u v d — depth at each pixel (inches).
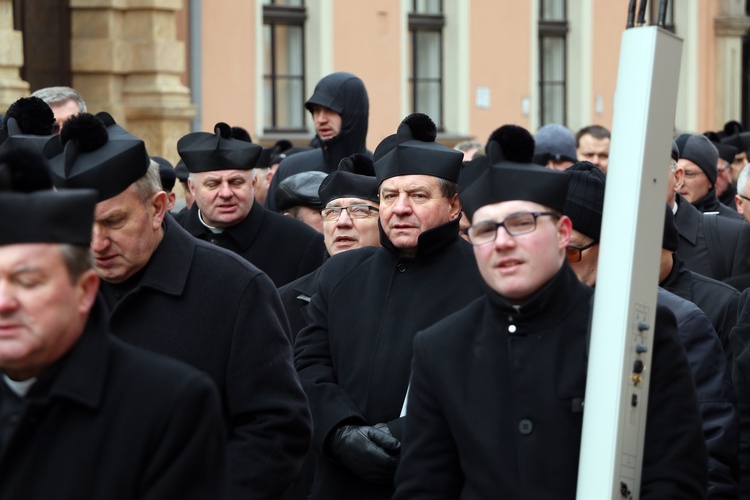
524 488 170.2
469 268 234.8
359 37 894.4
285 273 315.9
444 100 971.3
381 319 233.3
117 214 193.2
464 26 967.6
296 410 203.2
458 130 969.5
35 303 141.1
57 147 196.5
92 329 148.5
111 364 149.1
